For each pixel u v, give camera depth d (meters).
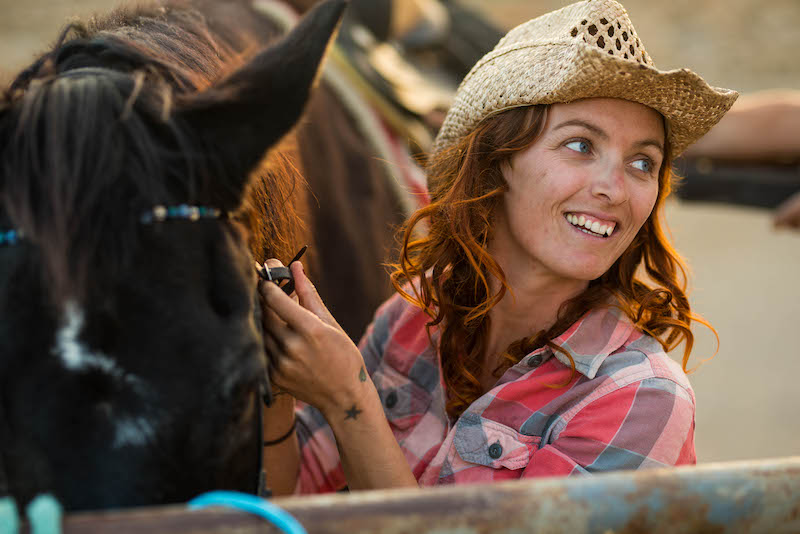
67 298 0.69
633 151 1.09
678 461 1.05
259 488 0.81
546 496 0.66
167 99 0.78
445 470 1.13
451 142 1.25
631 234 1.11
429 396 1.23
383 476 1.04
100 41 0.88
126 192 0.73
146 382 0.70
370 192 1.68
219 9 1.57
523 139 1.10
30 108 0.75
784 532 0.73
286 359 0.98
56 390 0.69
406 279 1.35
